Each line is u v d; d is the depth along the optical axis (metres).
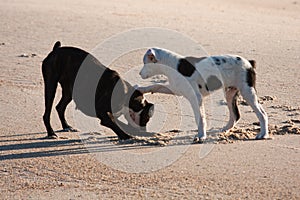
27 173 10.67
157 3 39.28
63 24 28.66
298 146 11.86
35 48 23.33
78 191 9.85
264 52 22.73
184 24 29.48
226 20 31.88
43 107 15.08
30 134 12.94
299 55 22.14
